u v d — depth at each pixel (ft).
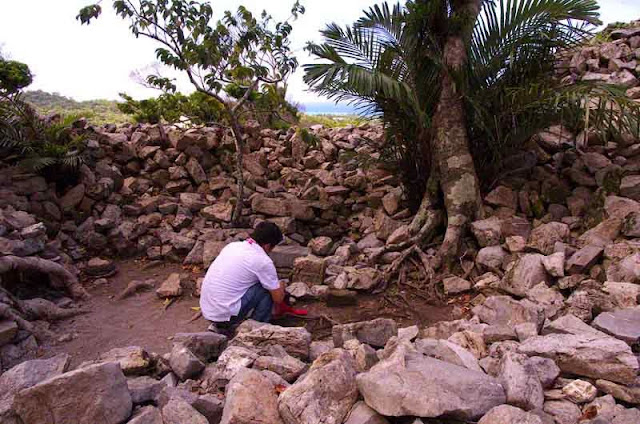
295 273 16.74
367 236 19.88
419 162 19.47
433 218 17.87
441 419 7.52
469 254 16.62
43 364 10.07
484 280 15.01
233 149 25.04
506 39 17.52
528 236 16.48
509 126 18.15
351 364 8.82
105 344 13.29
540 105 16.70
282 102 22.48
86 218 20.62
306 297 15.65
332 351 9.11
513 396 7.98
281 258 18.28
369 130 27.27
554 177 18.75
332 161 24.81
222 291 12.85
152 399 9.21
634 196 16.44
